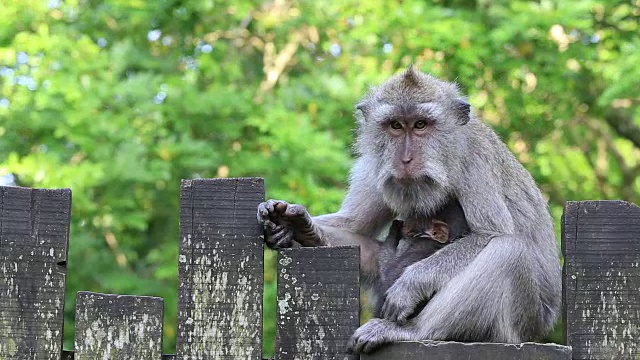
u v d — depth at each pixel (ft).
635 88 42.06
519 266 19.27
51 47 41.98
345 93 45.42
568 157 55.21
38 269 15.98
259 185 16.05
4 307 15.90
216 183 16.08
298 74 51.34
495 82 46.09
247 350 15.71
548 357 15.15
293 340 15.69
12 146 42.50
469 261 19.86
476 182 21.50
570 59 45.68
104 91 41.34
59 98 41.63
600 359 15.34
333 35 48.32
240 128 44.57
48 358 15.80
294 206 18.25
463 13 45.62
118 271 42.63
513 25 42.68
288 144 41.88
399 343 15.62
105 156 40.52
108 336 15.74
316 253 15.78
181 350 15.75
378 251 22.11
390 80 22.63
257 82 50.31
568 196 51.72
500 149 22.59
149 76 42.65
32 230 16.05
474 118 22.68
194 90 43.73
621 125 52.65
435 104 21.74
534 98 46.60
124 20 47.21
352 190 22.72
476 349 15.39
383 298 20.31
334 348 15.62
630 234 15.52
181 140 42.96
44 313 15.90
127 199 42.06
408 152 21.39
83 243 41.60
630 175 52.90
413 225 21.84
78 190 39.40
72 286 41.88
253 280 15.84
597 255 15.53
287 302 15.76
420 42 43.16
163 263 42.80
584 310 15.44
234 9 48.14
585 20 42.83
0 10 43.24
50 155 40.19
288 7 50.47
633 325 15.35
